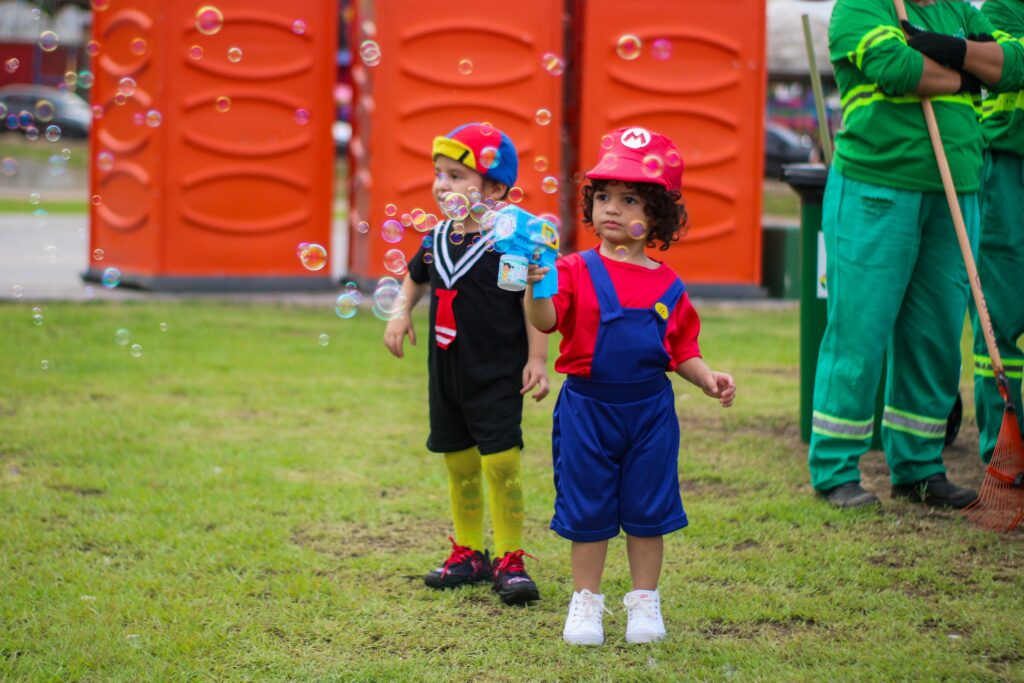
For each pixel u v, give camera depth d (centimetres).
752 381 714
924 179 439
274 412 611
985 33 452
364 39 1093
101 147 1109
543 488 477
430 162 1047
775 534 417
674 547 403
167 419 586
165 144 1034
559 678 300
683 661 310
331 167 1095
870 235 445
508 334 362
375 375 716
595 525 324
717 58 1077
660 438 326
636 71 1069
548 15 1052
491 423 358
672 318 331
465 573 370
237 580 370
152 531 412
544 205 1062
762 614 341
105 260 1117
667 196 324
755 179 1094
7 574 368
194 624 333
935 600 352
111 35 1086
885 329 446
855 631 329
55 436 544
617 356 322
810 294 543
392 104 1036
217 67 1040
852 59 438
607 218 325
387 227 387
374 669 304
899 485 465
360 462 514
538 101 1056
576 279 328
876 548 400
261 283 1075
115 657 310
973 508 436
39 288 1056
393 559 391
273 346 802
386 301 423
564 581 374
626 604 330
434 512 445
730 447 550
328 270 1103
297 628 332
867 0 441
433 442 373
